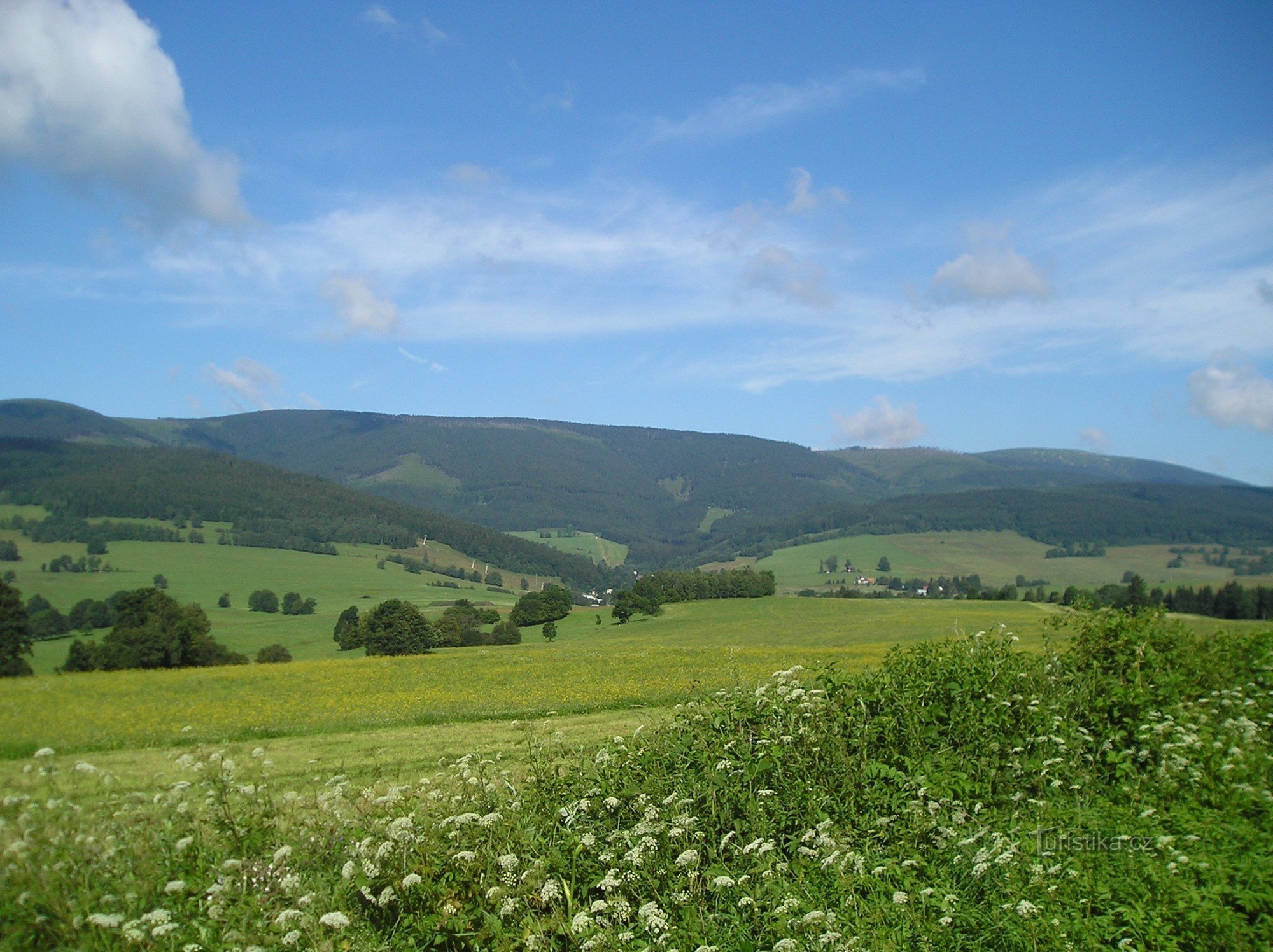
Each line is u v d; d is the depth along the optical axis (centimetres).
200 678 3005
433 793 755
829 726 766
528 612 9788
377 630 6594
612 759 807
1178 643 1043
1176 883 493
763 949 521
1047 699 838
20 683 2789
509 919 586
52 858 610
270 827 716
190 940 577
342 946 573
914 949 495
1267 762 691
